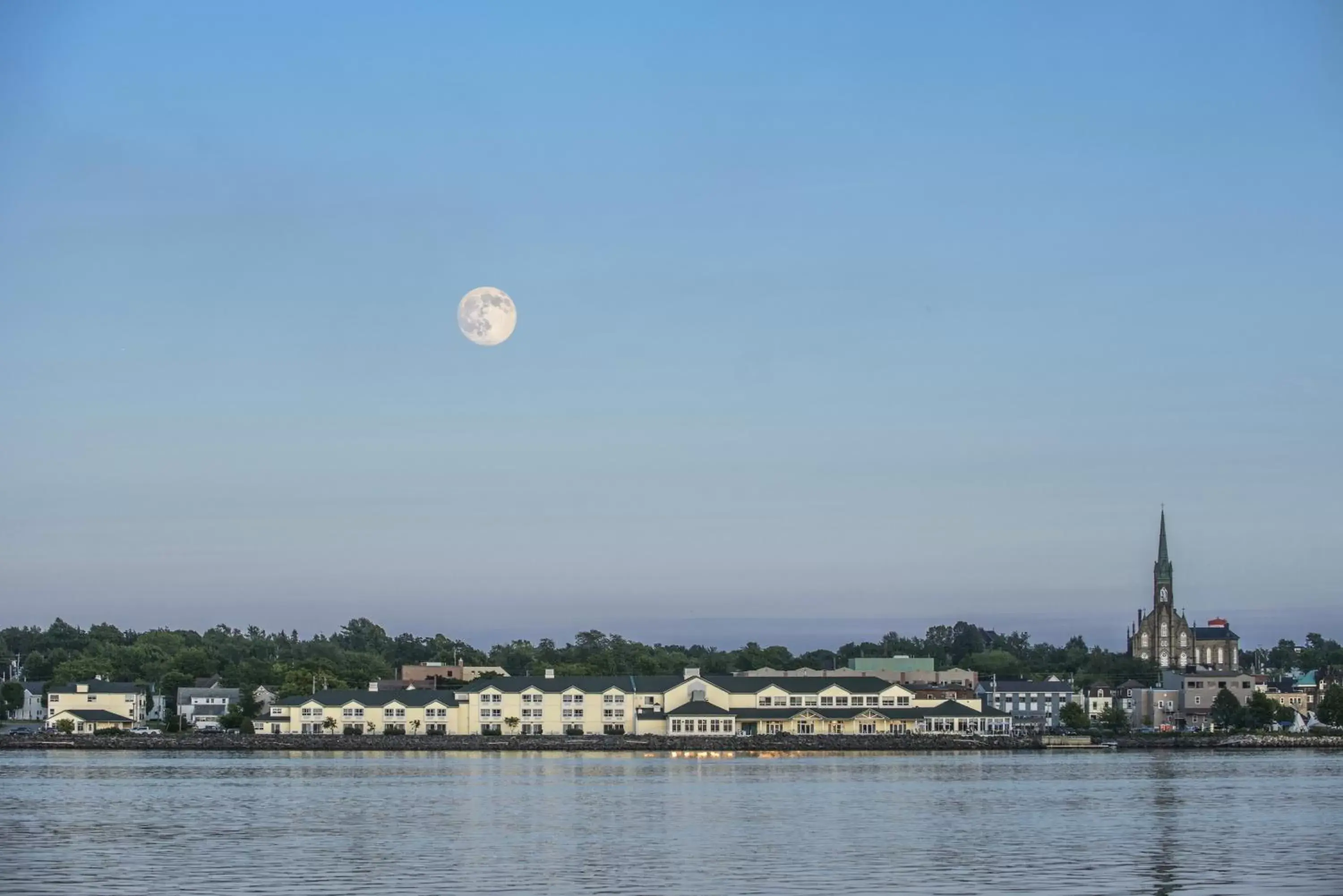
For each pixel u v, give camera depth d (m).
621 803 199.88
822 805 196.62
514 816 181.38
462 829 166.75
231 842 155.00
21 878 130.75
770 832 164.88
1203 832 165.12
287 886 126.94
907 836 160.88
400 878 131.12
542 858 143.88
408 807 193.00
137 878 131.00
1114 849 150.12
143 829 166.62
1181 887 127.06
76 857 144.00
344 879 130.62
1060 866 139.00
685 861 141.75
